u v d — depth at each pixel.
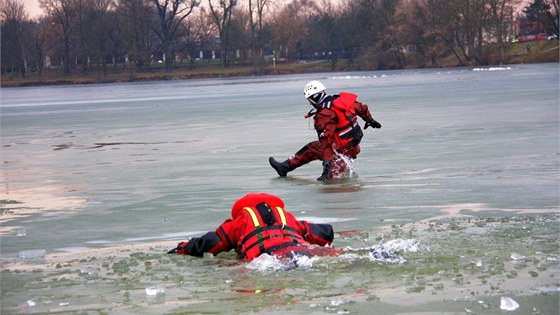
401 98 35.84
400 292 5.52
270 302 5.42
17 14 130.62
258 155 15.88
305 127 22.34
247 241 6.72
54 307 5.55
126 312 5.35
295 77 94.25
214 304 5.43
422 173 12.27
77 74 134.00
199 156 16.17
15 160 17.20
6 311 5.52
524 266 6.11
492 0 104.38
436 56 113.50
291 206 9.83
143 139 21.16
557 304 5.11
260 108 33.16
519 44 112.00
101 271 6.64
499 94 34.72
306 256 6.43
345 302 5.32
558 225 7.75
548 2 104.75
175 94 55.12
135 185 12.33
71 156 17.53
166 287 5.97
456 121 22.05
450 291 5.50
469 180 11.26
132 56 124.25
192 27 132.25
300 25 134.00
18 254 7.59
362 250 6.76
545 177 11.22
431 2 111.75
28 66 143.00
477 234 7.41
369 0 122.12
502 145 15.58
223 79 105.44
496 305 5.13
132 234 8.44
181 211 9.75
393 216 8.77
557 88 36.59
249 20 132.75
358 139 12.45
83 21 128.12
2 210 10.47
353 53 133.00
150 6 126.69
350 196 10.38
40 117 34.62
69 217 9.70
